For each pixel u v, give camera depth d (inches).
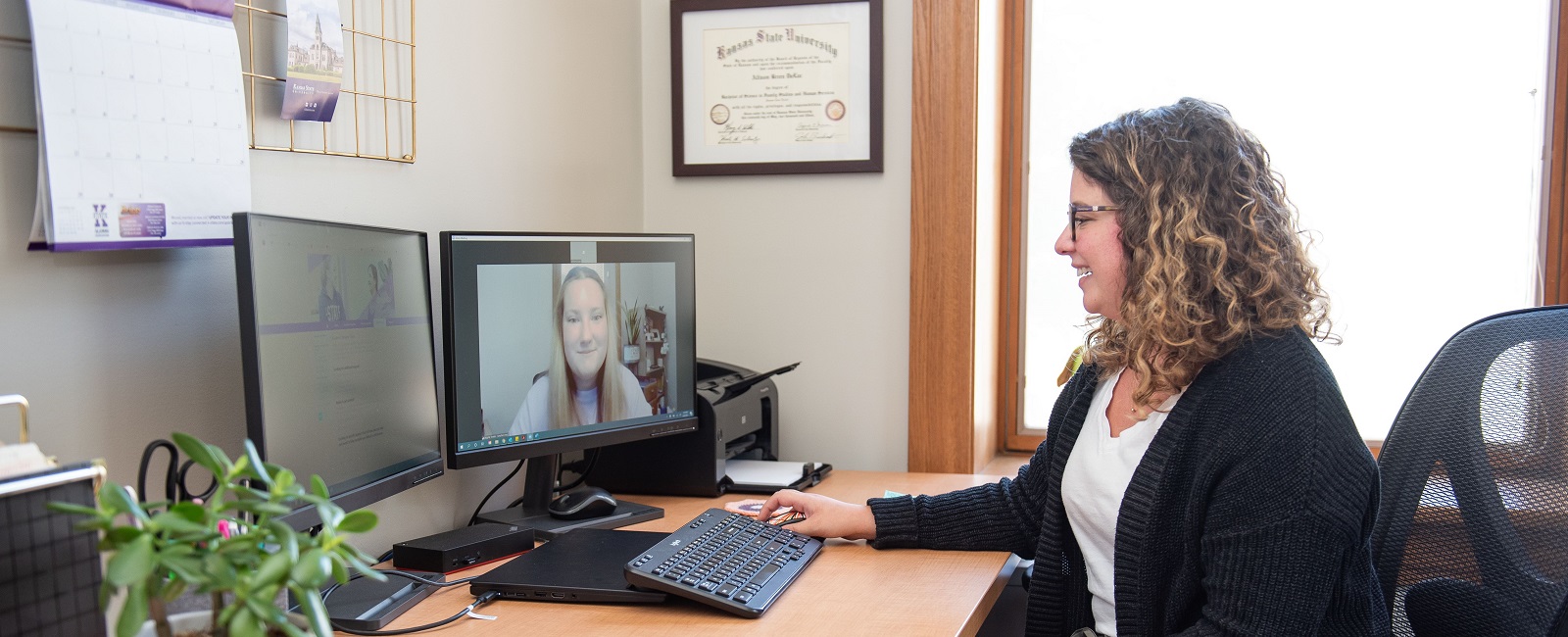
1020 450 97.3
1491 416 50.3
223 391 50.6
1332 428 46.6
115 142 43.1
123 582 25.4
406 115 62.2
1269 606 45.4
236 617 26.7
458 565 56.2
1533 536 47.1
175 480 39.1
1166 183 49.9
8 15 40.7
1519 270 83.4
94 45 42.4
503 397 62.1
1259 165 51.0
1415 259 85.6
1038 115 94.3
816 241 89.0
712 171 89.9
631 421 69.3
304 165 54.6
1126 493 51.0
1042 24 93.4
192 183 46.6
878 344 88.4
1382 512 53.1
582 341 66.2
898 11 85.8
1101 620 56.1
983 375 90.0
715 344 91.9
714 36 89.0
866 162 86.7
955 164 84.1
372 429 52.8
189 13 46.6
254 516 35.2
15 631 30.0
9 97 40.7
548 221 77.4
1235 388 48.4
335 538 29.1
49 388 42.5
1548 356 49.1
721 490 76.2
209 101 47.4
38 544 30.7
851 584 55.0
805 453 90.7
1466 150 83.9
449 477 67.4
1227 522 47.6
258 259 43.7
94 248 42.3
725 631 47.3
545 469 67.9
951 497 63.3
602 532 61.8
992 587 55.9
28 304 41.7
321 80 53.8
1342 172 86.7
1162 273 49.2
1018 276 96.0
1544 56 81.7
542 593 51.3
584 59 81.9
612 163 86.9
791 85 88.0
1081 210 53.2
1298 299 49.3
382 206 60.5
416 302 58.0
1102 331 57.5
